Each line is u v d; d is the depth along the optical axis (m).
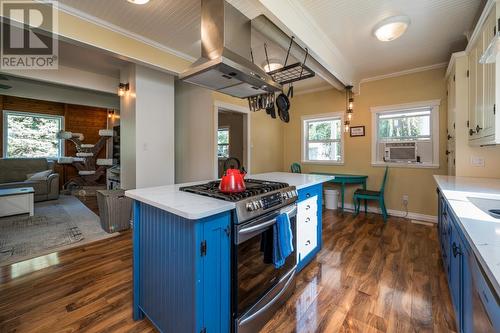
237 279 1.38
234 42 1.71
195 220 1.19
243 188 1.61
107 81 4.16
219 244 1.31
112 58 3.42
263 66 3.44
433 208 3.85
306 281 2.11
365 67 3.77
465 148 2.68
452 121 3.04
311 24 2.45
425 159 3.91
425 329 1.54
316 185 2.55
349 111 4.51
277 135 5.48
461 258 1.31
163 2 2.11
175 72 3.10
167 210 1.27
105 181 6.91
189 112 4.44
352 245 2.88
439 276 2.17
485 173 2.61
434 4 2.14
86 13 2.26
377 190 4.36
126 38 2.62
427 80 3.79
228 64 1.56
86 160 6.48
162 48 2.94
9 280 2.10
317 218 2.60
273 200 1.60
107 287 2.01
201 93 4.19
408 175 4.06
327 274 2.23
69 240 2.98
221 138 6.69
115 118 7.06
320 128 5.17
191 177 4.43
